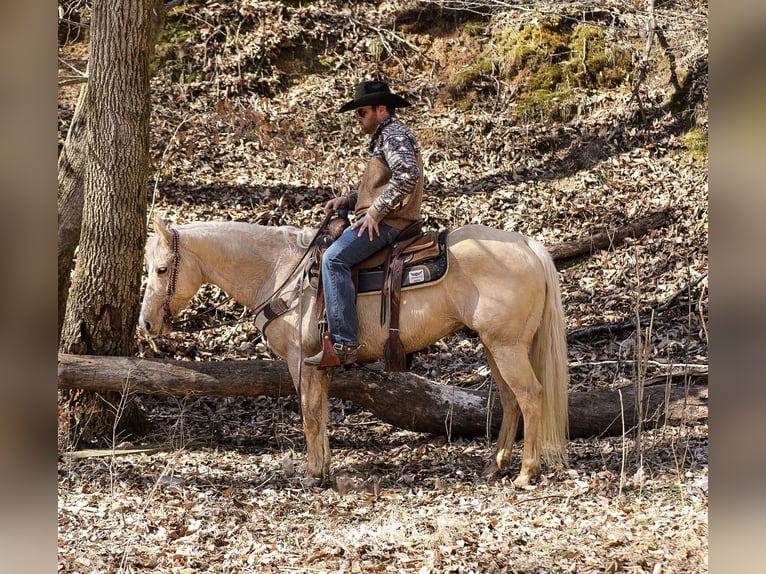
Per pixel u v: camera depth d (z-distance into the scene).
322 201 11.06
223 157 11.85
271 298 6.28
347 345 5.88
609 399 7.15
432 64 14.00
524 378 5.93
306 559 4.86
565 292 9.86
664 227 10.64
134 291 7.29
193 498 5.92
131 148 7.06
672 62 13.12
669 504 5.46
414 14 14.51
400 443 7.37
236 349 8.78
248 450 7.17
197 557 4.90
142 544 5.08
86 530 5.30
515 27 14.00
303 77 13.67
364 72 13.81
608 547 4.80
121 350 7.30
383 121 6.02
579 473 6.26
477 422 7.22
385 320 5.98
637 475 5.95
